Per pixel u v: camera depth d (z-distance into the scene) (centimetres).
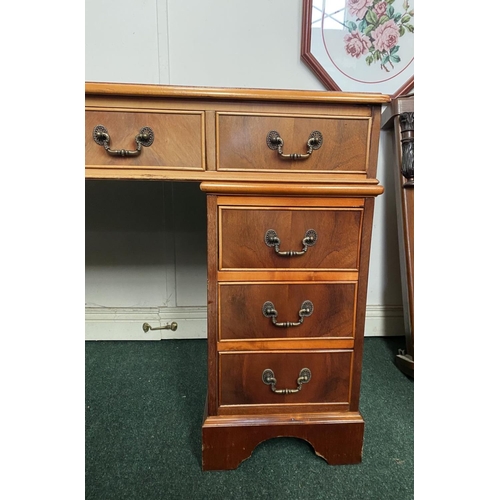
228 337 64
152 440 74
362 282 64
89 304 116
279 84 103
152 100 55
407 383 96
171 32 98
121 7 95
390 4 98
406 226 99
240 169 59
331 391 68
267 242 61
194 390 92
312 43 99
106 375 98
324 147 59
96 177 56
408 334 102
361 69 102
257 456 70
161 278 116
